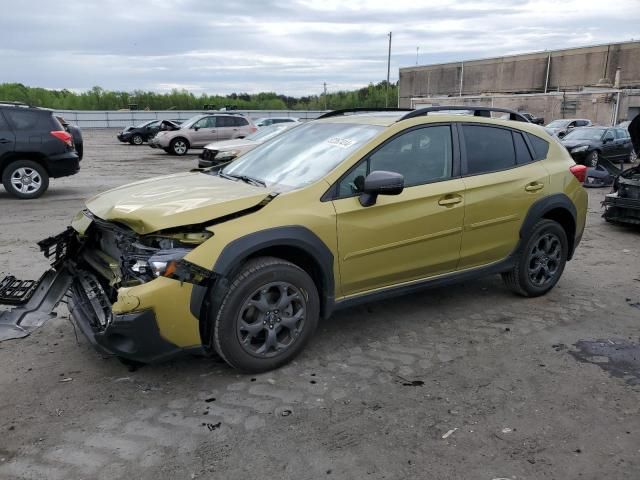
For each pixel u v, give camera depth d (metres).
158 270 3.25
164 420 3.16
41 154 10.62
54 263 4.20
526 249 5.00
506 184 4.73
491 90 57.84
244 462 2.81
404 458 2.86
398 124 4.25
